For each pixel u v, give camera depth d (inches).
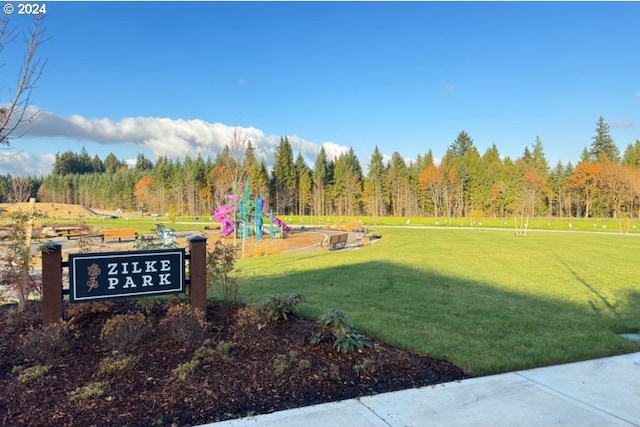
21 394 124.0
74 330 173.5
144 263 178.4
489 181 2578.7
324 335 172.2
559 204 2527.1
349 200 2778.1
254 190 2425.0
